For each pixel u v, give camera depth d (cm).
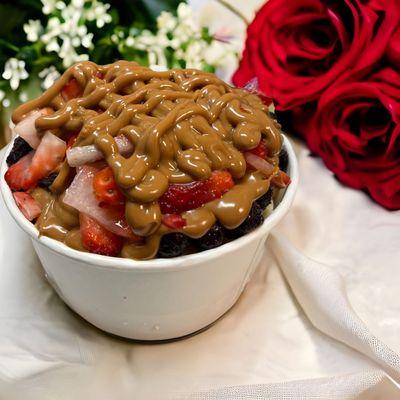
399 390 30
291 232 37
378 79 37
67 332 32
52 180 27
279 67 40
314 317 32
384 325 33
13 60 40
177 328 30
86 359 31
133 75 28
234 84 41
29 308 32
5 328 31
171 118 26
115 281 27
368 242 36
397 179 37
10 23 42
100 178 26
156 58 42
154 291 27
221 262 27
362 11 36
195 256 26
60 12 41
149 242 25
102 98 28
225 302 31
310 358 31
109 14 43
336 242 36
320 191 39
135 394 29
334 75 38
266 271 35
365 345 30
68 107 28
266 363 31
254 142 27
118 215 26
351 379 29
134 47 42
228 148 27
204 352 31
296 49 40
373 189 38
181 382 30
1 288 32
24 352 30
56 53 42
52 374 30
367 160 38
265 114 29
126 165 25
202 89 29
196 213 26
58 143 27
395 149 37
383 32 36
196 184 25
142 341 32
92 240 26
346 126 38
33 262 34
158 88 28
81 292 29
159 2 44
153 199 25
